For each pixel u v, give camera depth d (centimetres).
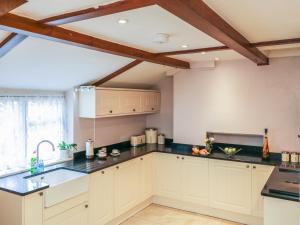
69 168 347
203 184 421
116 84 451
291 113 393
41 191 275
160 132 541
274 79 402
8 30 212
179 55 388
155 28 247
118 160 390
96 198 349
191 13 171
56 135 394
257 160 384
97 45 279
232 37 241
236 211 396
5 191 270
